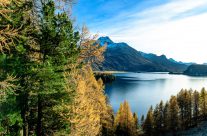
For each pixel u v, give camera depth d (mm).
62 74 13891
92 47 15125
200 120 105688
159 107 87062
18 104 11844
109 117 51531
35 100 13359
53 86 13117
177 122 87625
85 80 19234
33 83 12281
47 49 13211
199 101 105500
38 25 12461
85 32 14656
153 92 185125
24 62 12188
